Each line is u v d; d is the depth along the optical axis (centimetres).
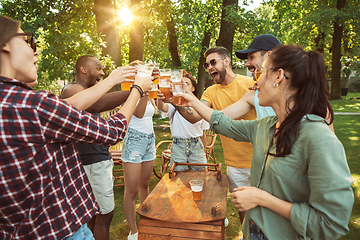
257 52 227
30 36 107
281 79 111
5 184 87
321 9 1515
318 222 96
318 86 107
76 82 255
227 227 304
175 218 183
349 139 684
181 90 168
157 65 182
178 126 299
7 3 752
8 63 98
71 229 104
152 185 431
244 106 216
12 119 85
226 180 246
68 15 796
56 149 101
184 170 283
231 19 957
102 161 237
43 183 94
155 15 1007
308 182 106
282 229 111
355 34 1720
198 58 1355
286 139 107
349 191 93
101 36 683
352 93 2553
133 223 273
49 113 89
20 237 95
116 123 115
